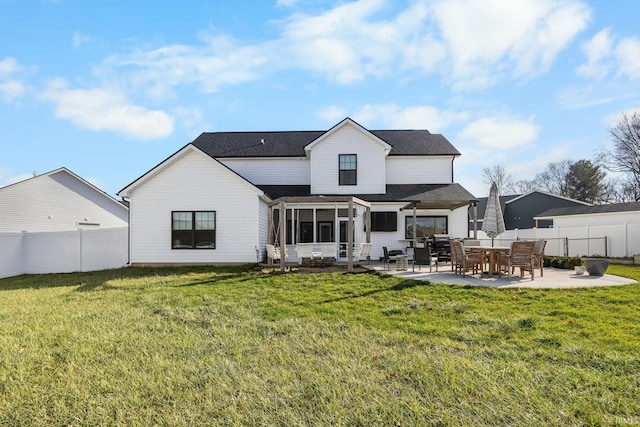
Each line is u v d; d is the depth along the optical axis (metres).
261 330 5.87
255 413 3.29
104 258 17.58
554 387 3.63
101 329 6.08
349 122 19.52
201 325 6.27
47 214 22.19
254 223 16.75
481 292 8.42
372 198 18.81
